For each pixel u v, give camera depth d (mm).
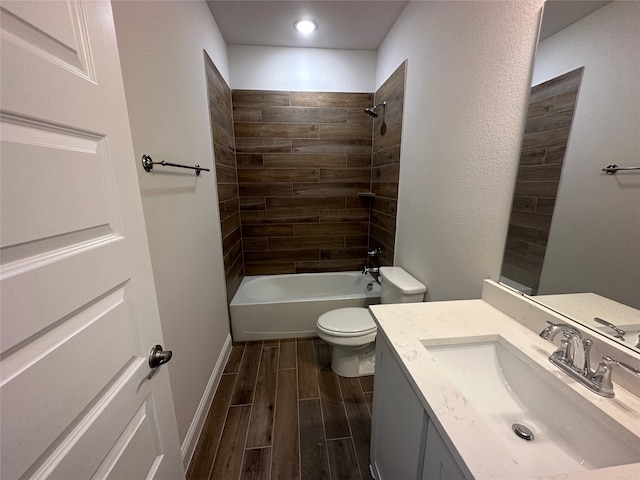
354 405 1682
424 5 1596
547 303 915
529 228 969
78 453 493
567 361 753
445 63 1399
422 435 733
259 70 2520
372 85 2646
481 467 505
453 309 1126
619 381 686
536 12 888
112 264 598
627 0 633
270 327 2383
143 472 708
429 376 750
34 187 426
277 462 1334
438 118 1479
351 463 1331
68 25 497
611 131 686
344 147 2746
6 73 383
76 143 512
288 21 2045
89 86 542
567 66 799
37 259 430
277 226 2869
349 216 2914
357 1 1810
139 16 997
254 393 1781
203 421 1537
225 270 2209
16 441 387
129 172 673
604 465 601
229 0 1786
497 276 1138
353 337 1792
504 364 917
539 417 766
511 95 1003
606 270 728
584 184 771
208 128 1841
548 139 875
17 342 393
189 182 1471
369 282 2727
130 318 670
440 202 1486
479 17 1143
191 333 1428
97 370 548
